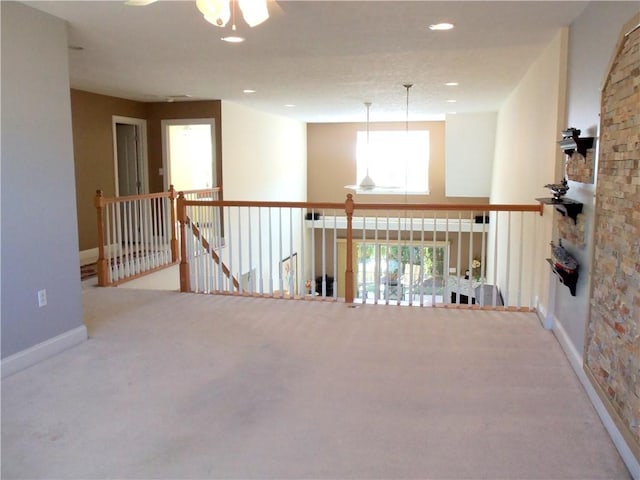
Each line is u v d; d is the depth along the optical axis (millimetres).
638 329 2127
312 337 3902
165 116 8109
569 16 3471
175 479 2148
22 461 2279
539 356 3502
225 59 4863
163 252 6676
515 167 6312
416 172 11336
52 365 3371
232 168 8266
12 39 3186
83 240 7066
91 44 4285
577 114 3434
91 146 7156
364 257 4977
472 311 4570
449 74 5590
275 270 10211
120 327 4152
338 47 4398
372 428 2557
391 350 3621
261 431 2527
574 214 3234
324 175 11891
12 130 3205
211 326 4172
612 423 2439
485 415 2688
